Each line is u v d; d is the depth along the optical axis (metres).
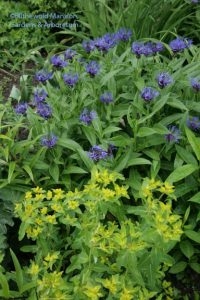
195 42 4.53
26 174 2.69
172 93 2.87
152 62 3.19
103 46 3.17
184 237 2.49
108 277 2.18
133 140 2.68
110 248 1.96
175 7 4.39
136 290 1.91
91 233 1.97
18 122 2.90
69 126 2.84
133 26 4.19
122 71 3.12
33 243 2.70
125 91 3.08
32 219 2.09
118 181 2.62
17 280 1.97
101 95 2.90
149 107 2.77
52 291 1.88
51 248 2.31
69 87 2.97
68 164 2.77
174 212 2.55
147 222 1.93
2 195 2.61
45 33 4.86
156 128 2.67
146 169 2.79
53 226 2.32
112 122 2.87
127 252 1.88
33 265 1.97
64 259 2.37
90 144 2.93
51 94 3.00
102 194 2.02
